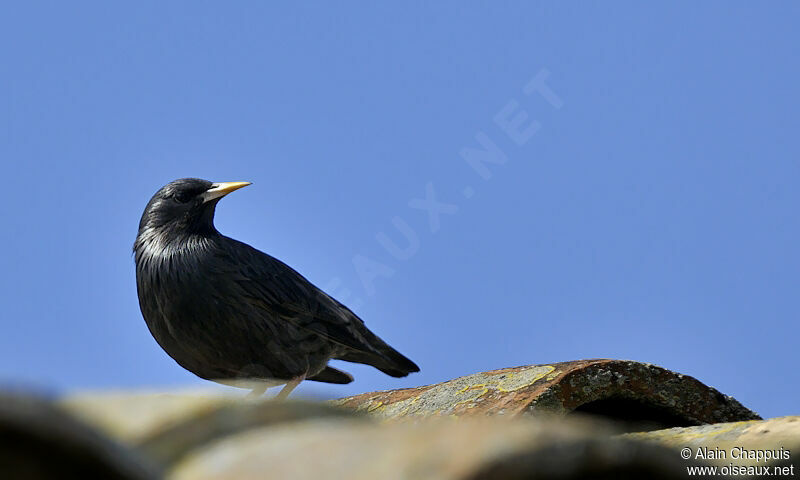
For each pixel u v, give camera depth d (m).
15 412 2.88
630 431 10.59
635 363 10.42
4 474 2.94
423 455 3.30
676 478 3.57
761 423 7.47
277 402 4.49
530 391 10.26
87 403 4.52
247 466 3.71
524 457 3.20
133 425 4.28
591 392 10.21
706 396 10.59
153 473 3.12
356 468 3.42
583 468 3.32
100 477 3.02
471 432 3.40
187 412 4.34
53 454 2.96
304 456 3.64
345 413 4.61
